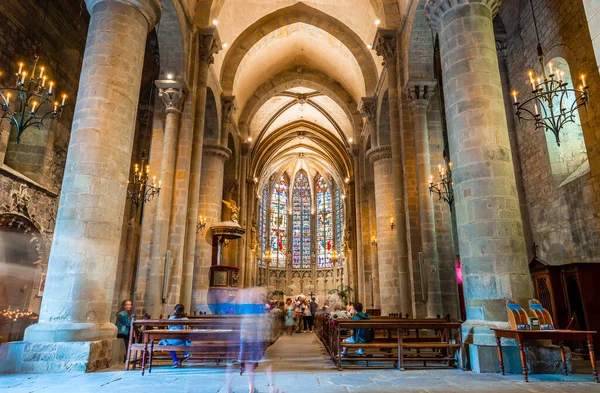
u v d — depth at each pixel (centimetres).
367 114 2166
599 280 1099
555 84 1350
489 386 645
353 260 3225
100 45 961
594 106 1195
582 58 1244
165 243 1371
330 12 2202
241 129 2677
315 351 1284
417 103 1468
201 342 868
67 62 1614
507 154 876
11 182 1277
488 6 983
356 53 2230
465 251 866
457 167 906
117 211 915
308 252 4916
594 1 466
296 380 719
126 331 983
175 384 674
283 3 2188
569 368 767
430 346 849
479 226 841
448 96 961
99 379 716
